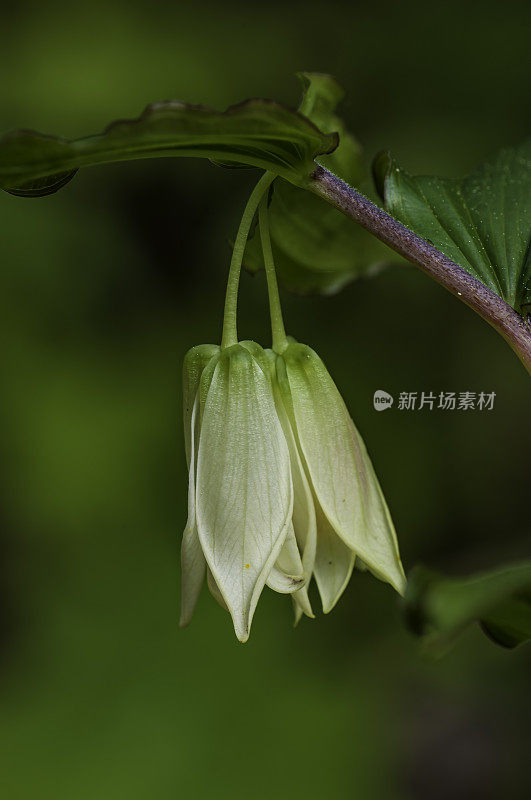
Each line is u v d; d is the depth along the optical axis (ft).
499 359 2.07
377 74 2.24
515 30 2.22
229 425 0.69
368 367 2.09
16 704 1.81
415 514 2.06
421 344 2.10
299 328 2.10
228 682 1.81
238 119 0.65
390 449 2.06
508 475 2.07
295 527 0.70
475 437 2.08
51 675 1.85
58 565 1.98
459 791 1.80
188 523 0.70
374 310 2.11
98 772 1.69
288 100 2.23
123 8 2.22
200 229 2.22
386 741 1.83
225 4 2.28
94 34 2.20
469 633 2.01
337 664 1.89
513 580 0.65
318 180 0.68
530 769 1.84
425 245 0.69
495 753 1.86
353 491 0.70
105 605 1.93
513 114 2.16
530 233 0.72
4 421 2.02
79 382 2.08
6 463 2.01
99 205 2.22
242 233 0.70
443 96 2.20
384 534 0.70
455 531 2.08
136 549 1.99
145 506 2.02
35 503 1.99
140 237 2.23
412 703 1.91
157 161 2.19
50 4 2.20
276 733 1.75
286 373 0.70
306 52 2.27
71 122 2.16
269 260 0.71
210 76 2.21
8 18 2.19
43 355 2.09
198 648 1.85
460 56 2.22
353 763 1.74
